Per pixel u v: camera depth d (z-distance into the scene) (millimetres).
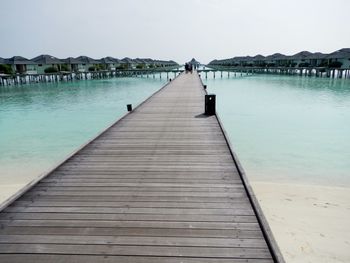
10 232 2473
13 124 12828
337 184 6074
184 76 26188
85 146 5090
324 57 39750
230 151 4680
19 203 2994
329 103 17531
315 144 9086
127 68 53000
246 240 2328
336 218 4457
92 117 14445
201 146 5047
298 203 4988
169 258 2117
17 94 25031
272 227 4180
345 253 3568
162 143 5277
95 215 2730
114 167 4051
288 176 6543
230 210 2799
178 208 2846
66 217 2703
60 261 2100
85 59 47781
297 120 12711
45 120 13727
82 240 2340
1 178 6664
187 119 7473
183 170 3898
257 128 11234
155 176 3699
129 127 6637
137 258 2119
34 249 2240
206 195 3129
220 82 36438
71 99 21594
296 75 47281
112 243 2295
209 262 2074
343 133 10406
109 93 25719
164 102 10594
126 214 2742
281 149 8594
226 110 15320
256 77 45719
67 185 3445
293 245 3732
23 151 8852
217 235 2393
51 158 8195
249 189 3156
